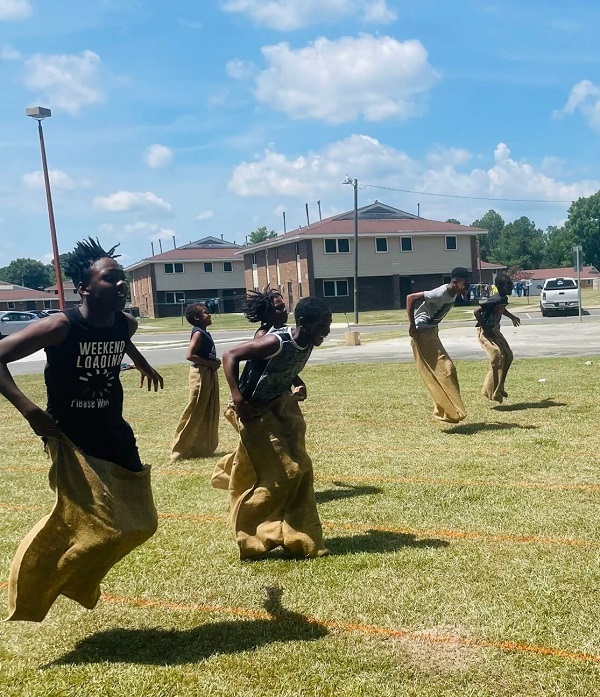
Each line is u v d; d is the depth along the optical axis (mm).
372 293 55281
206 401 8508
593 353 17234
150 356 24469
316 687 3400
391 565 4809
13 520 6355
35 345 3670
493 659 3570
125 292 3881
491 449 7988
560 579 4426
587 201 96562
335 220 57156
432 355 9125
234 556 5168
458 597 4262
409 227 56438
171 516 6223
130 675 3596
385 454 8070
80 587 3883
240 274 70750
